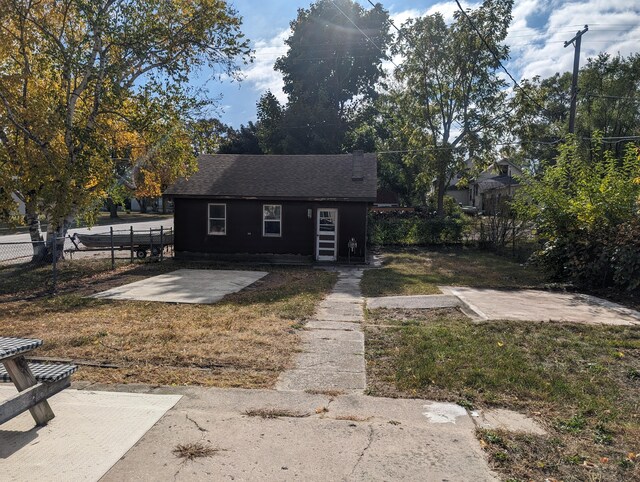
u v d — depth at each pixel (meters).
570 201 11.72
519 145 31.86
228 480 2.80
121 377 4.69
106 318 7.59
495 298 9.73
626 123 35.50
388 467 2.97
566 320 7.59
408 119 33.16
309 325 7.22
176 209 18.34
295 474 2.88
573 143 13.97
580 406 4.04
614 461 3.10
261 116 41.16
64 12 13.85
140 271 14.45
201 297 9.76
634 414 3.90
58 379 3.49
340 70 40.56
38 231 15.53
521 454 3.18
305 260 17.95
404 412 3.87
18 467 2.91
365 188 17.77
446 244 24.33
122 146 16.25
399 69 32.16
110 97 13.65
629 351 5.90
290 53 41.03
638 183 10.45
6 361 3.24
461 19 29.83
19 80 13.35
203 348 5.71
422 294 10.52
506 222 20.77
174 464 2.97
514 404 4.08
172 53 14.96
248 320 7.45
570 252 11.71
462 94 31.70
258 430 3.48
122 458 3.04
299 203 17.86
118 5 13.58
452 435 3.44
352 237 17.78
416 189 41.16
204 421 3.62
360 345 6.01
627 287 10.25
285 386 4.48
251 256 18.17
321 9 39.31
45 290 10.83
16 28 13.71
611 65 36.53
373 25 38.91
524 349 5.91
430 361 5.22
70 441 3.26
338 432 3.46
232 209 18.12
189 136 15.96
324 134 38.22
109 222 39.84
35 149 13.02
